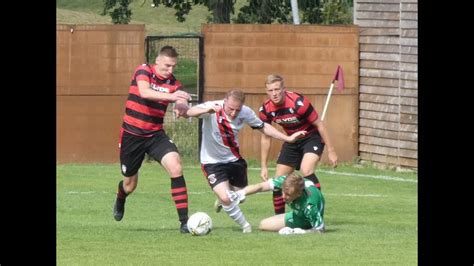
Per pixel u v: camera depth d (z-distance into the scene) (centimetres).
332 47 4712
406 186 3900
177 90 2481
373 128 4691
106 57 4641
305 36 4709
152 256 2034
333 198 3472
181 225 2422
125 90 4659
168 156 2445
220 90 4709
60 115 4631
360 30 4697
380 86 4641
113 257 2019
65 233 2405
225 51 4697
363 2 4684
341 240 2269
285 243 2216
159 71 2466
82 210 3066
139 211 3091
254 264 1934
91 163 4650
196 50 5003
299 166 2780
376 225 2698
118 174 4200
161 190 3681
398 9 4531
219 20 5878
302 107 2691
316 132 2741
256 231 2484
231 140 2462
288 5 5978
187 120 4722
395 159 4584
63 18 8319
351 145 4766
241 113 2477
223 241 2256
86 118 4650
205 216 2372
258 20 5947
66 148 4647
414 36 4450
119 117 4666
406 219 2878
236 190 2544
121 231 2472
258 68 4703
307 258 2006
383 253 2075
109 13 7031
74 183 3862
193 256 2027
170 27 8288
